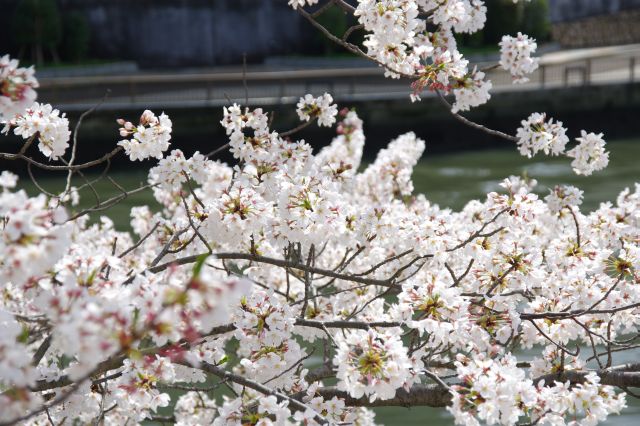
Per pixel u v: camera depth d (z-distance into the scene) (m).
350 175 6.16
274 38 52.53
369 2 5.56
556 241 6.06
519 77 5.88
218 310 2.90
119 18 49.47
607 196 26.00
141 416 5.74
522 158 33.19
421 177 30.20
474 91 5.79
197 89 36.25
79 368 3.02
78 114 31.72
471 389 4.05
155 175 5.35
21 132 5.24
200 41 51.06
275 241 5.11
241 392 5.76
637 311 5.88
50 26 45.53
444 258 5.37
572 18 61.56
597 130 38.56
